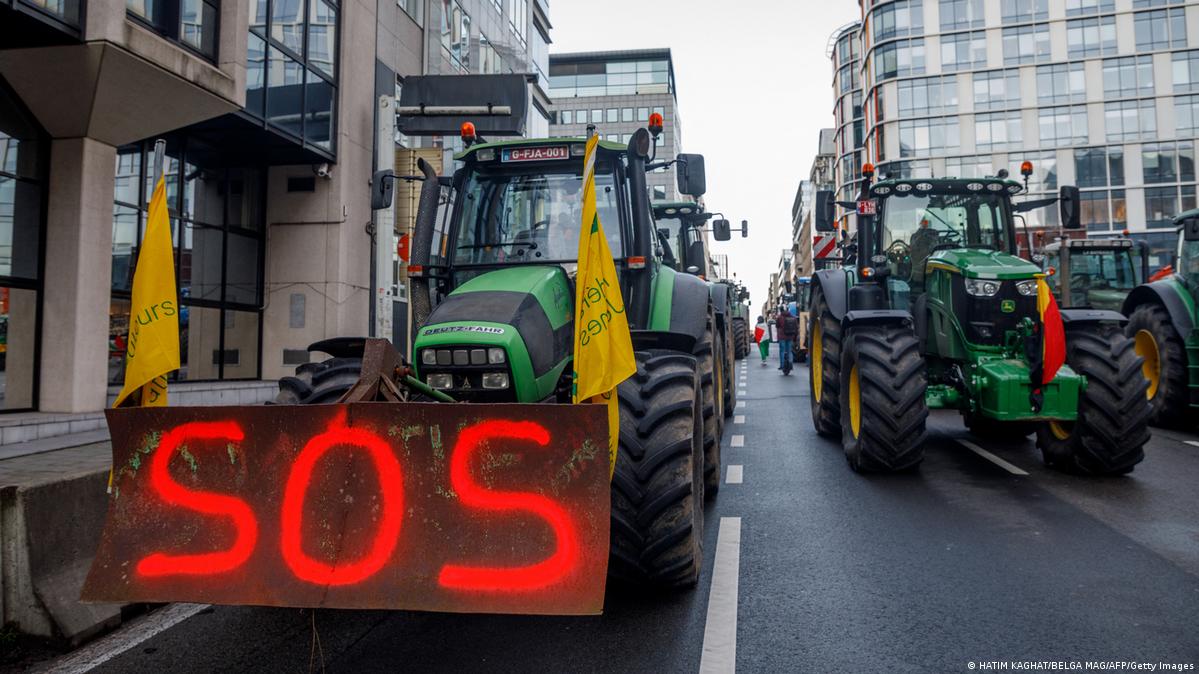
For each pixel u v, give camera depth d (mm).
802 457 7809
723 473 7102
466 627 3658
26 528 3549
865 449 6543
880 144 62344
